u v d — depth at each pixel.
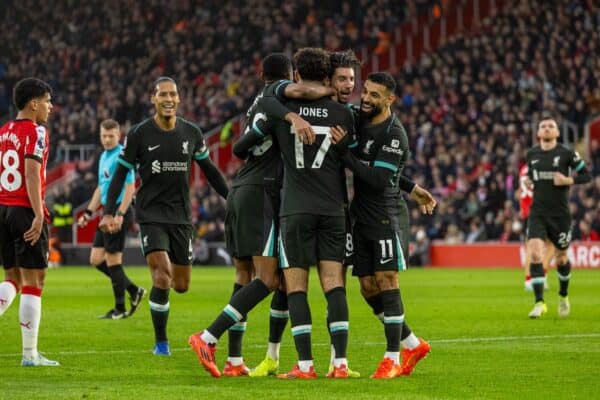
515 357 16.03
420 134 61.31
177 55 73.75
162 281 16.86
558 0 68.44
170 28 75.50
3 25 78.00
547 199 24.30
